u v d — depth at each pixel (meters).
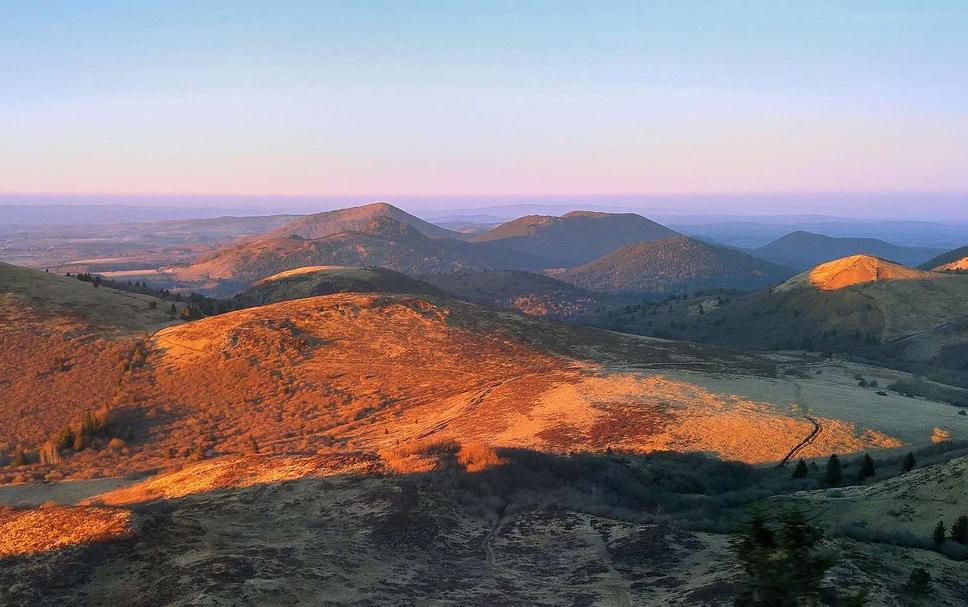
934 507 30.25
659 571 26.31
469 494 35.41
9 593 20.66
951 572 23.30
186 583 20.59
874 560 23.67
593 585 25.11
